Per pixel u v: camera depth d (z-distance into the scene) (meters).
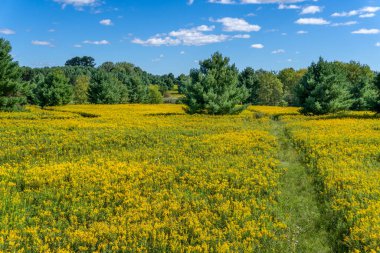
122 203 11.80
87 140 23.09
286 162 18.36
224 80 43.34
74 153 20.05
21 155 19.02
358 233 9.20
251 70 97.75
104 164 16.88
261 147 20.89
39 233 9.59
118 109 53.16
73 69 165.00
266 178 14.39
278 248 9.12
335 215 10.84
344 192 12.41
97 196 12.59
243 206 11.68
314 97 42.81
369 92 55.62
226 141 22.64
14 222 10.04
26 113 39.75
